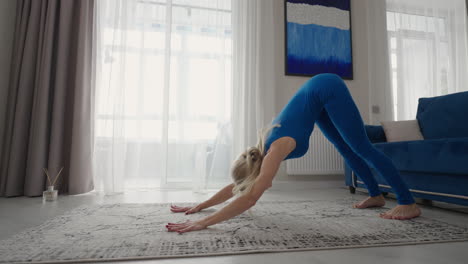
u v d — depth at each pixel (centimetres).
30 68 265
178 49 319
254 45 327
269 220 154
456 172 163
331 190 311
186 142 312
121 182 279
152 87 311
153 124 310
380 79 369
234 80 321
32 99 266
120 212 174
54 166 257
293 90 347
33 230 131
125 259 95
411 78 382
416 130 269
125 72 297
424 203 222
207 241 114
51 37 268
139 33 309
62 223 145
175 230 125
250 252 103
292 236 122
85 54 277
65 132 274
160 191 292
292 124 141
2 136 271
